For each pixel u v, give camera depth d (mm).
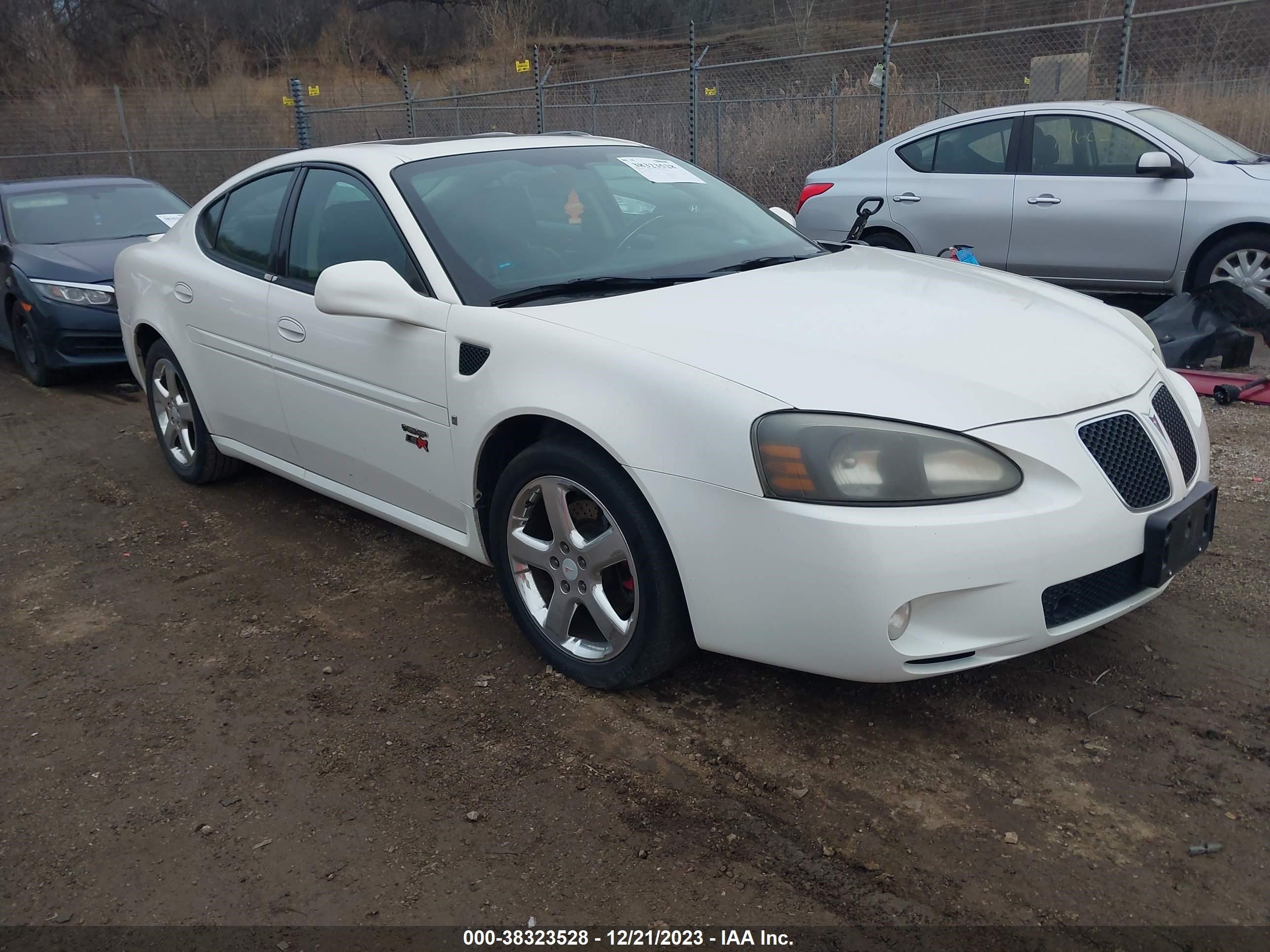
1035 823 2334
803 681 2969
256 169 4352
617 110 16203
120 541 4430
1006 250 7332
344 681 3143
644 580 2699
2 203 7945
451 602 3654
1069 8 15219
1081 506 2404
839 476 2342
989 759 2574
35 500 5035
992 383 2512
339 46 30312
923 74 17031
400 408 3352
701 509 2504
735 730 2754
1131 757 2549
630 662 2824
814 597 2385
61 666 3340
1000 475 2367
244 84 25438
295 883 2281
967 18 18094
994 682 2900
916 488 2330
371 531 4375
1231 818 2314
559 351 2809
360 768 2689
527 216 3502
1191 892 2105
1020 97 13219
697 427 2500
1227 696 2773
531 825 2426
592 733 2781
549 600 3145
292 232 3910
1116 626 3166
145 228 8102
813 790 2490
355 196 3631
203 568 4094
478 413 3016
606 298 3117
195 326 4426
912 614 2363
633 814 2443
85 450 5859
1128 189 6754
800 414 2402
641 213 3727
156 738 2887
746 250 3662
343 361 3539
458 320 3096
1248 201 6293
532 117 17641
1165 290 6848
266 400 4066
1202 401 5520
